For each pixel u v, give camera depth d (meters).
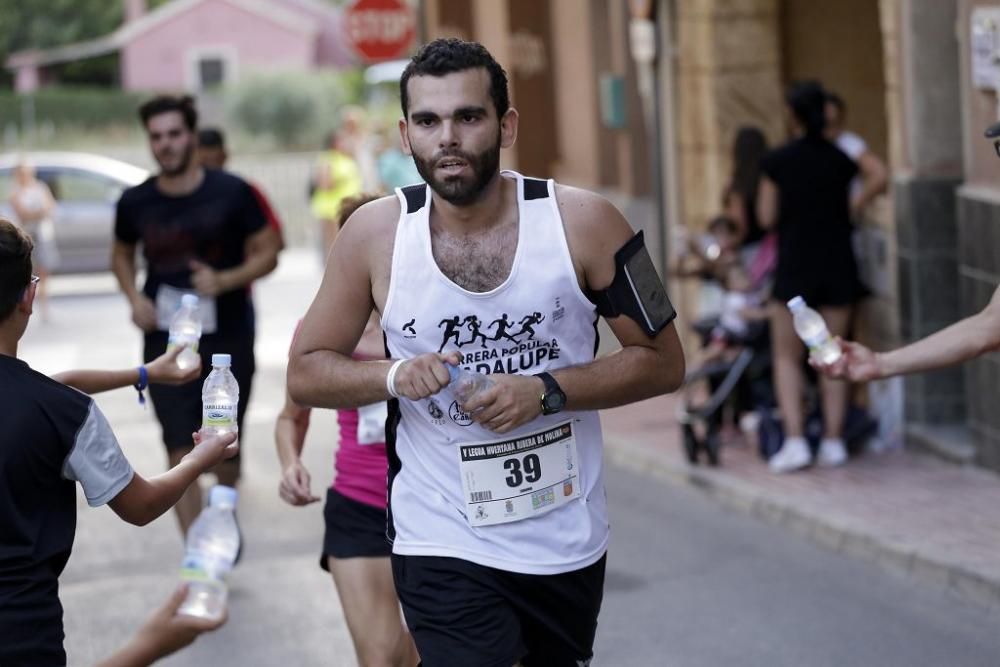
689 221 16.73
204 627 4.80
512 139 5.21
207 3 81.88
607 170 20.42
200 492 9.81
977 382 11.62
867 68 16.41
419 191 5.28
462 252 5.20
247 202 10.03
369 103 64.50
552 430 5.37
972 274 11.71
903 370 6.27
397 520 5.45
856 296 12.02
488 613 5.29
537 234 5.18
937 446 12.16
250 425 16.22
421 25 25.70
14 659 4.62
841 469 12.09
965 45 11.65
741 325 12.50
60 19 86.44
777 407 12.55
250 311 10.38
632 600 9.44
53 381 4.80
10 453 4.64
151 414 17.25
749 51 16.22
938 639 8.43
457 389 5.06
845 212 11.98
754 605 9.21
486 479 5.32
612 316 5.30
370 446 6.54
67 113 72.06
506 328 5.21
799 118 11.89
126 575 10.55
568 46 21.25
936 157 12.49
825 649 8.34
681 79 16.66
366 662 6.50
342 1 93.44
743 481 11.91
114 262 10.23
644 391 5.33
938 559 9.40
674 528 11.21
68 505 4.82
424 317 5.21
